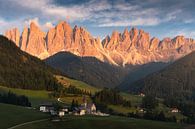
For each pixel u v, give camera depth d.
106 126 162.00
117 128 158.88
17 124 163.62
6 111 188.88
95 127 160.25
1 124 161.38
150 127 162.88
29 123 167.00
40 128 158.50
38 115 186.38
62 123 167.75
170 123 180.38
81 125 163.75
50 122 170.50
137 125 165.88
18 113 186.75
